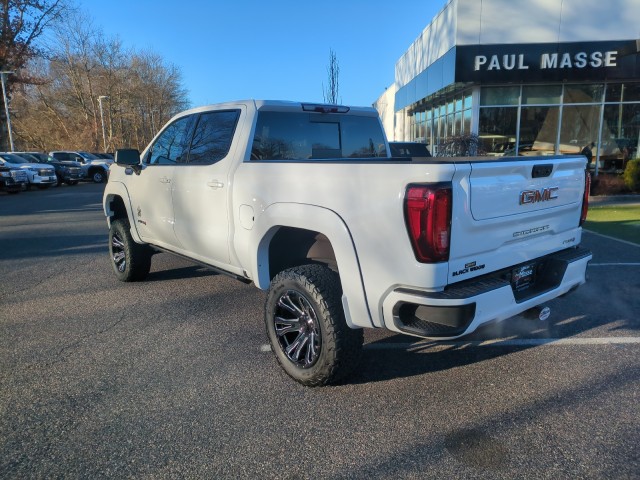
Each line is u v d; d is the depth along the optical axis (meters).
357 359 3.28
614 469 2.52
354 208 2.96
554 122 15.31
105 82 55.75
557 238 3.58
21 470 2.59
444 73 15.60
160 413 3.14
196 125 4.71
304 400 3.28
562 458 2.62
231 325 4.70
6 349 4.19
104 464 2.64
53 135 56.78
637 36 13.62
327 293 3.18
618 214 10.86
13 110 48.75
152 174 5.12
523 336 4.31
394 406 3.18
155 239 5.37
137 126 60.66
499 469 2.54
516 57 14.07
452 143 15.34
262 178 3.60
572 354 3.92
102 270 6.97
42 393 3.41
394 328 2.89
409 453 2.69
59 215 13.89
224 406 3.21
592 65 13.76
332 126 4.70
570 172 3.57
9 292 5.92
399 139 28.08
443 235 2.67
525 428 2.90
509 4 13.90
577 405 3.14
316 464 2.62
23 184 22.39
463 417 3.04
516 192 3.09
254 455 2.70
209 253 4.43
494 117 15.48
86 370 3.76
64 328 4.67
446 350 4.05
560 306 5.05
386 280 2.86
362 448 2.75
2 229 11.29
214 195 4.15
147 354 4.05
